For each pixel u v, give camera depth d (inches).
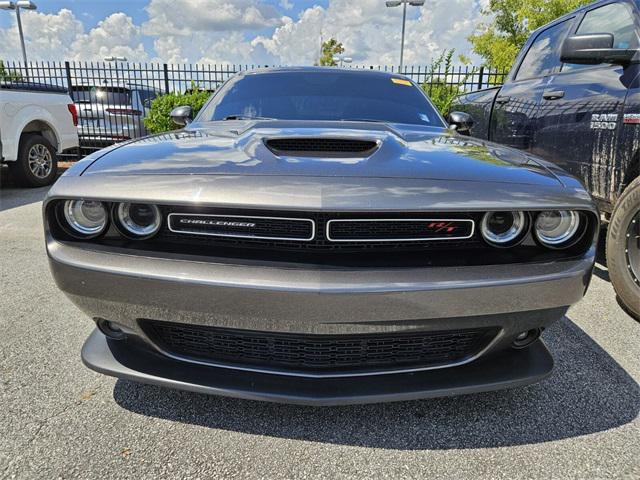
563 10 788.6
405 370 61.6
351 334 56.0
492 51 918.4
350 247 56.4
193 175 57.9
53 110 276.4
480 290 55.5
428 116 109.8
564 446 64.0
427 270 55.5
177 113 119.2
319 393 59.6
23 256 144.9
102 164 63.3
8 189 265.7
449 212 56.2
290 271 54.2
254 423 67.7
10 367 81.2
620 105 110.9
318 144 71.0
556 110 137.4
